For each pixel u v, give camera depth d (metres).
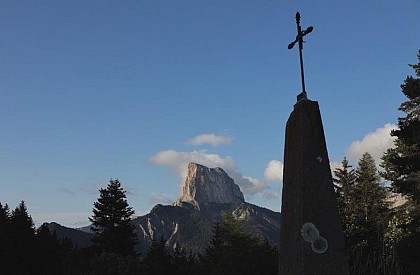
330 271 6.71
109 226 62.06
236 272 24.25
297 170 7.25
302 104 7.50
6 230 52.34
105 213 62.84
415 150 27.70
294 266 6.91
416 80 26.86
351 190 50.38
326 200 7.01
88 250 58.97
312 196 7.00
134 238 63.69
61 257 60.81
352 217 33.16
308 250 6.75
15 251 52.91
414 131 25.03
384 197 45.94
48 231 61.47
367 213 45.47
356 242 29.12
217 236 61.97
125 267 39.03
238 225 64.44
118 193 63.84
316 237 6.82
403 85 27.27
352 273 14.30
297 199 7.10
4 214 54.38
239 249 25.70
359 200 48.31
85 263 41.06
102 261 39.19
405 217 30.75
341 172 51.84
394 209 42.84
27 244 54.69
